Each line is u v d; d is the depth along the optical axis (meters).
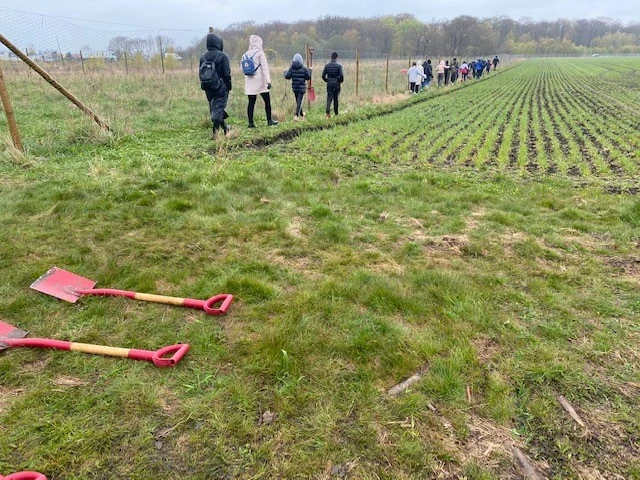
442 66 26.00
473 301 3.50
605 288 3.84
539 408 2.56
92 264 4.10
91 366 2.82
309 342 3.02
